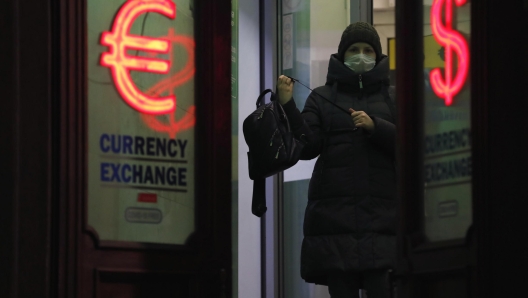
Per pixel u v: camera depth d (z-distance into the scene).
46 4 10.28
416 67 10.20
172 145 10.71
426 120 10.10
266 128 11.34
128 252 10.42
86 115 10.38
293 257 14.95
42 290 10.01
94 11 10.52
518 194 9.48
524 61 9.53
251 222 14.59
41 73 10.22
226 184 10.85
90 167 10.36
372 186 11.28
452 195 9.82
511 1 9.61
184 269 10.61
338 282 11.30
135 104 10.59
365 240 11.12
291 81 11.64
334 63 11.68
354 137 11.39
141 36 10.68
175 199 10.67
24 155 10.11
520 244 9.41
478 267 9.48
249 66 14.72
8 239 9.99
